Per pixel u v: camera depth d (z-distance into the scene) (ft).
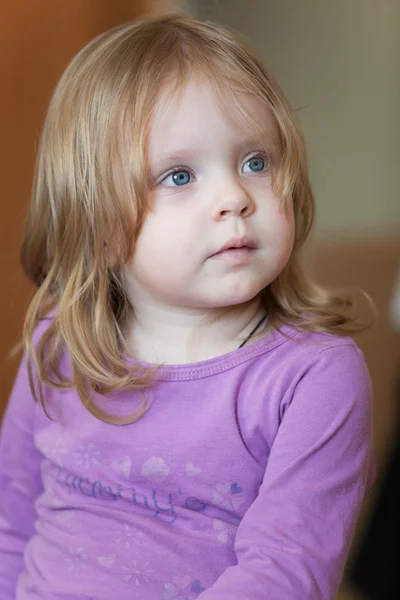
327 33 10.08
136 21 2.70
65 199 2.60
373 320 3.38
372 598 4.79
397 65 10.13
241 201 2.21
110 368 2.54
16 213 4.34
